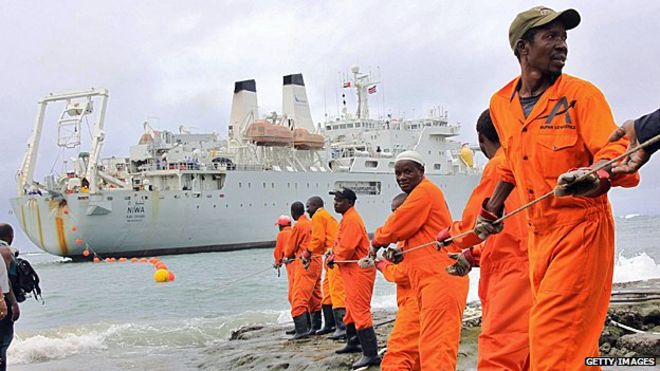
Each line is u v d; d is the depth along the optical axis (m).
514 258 4.92
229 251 49.53
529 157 3.54
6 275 7.48
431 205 6.27
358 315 8.59
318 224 11.02
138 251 46.78
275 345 11.05
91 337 13.82
